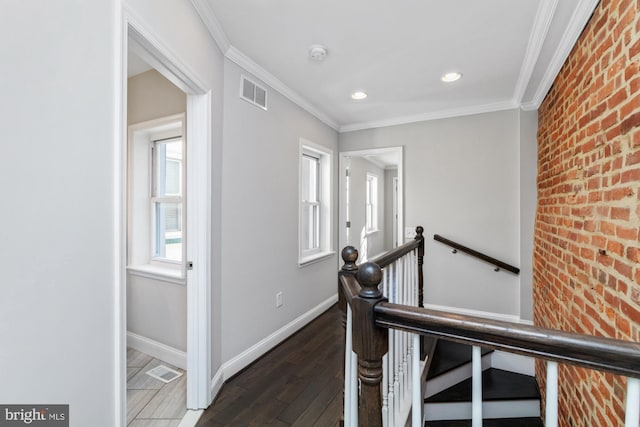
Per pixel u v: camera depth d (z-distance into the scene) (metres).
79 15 0.88
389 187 7.30
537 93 2.56
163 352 2.34
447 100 3.02
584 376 1.44
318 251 3.67
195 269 1.77
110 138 1.00
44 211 0.79
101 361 0.97
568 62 1.83
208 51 1.78
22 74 0.73
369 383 0.76
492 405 2.14
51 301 0.81
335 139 3.85
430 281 3.39
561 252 1.90
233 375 2.12
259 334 2.43
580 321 1.54
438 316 0.68
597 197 1.37
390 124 3.63
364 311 0.76
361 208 5.57
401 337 1.52
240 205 2.20
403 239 3.52
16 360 0.73
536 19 1.74
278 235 2.70
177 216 2.52
